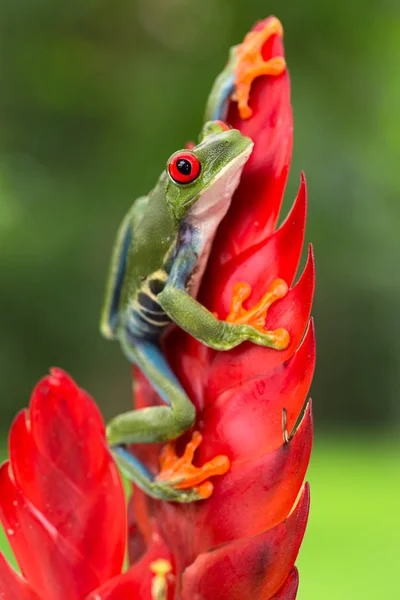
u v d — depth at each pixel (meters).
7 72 2.18
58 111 2.23
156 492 0.42
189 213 0.43
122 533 0.41
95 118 2.22
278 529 0.40
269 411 0.41
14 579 0.40
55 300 2.57
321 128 2.21
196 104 2.11
